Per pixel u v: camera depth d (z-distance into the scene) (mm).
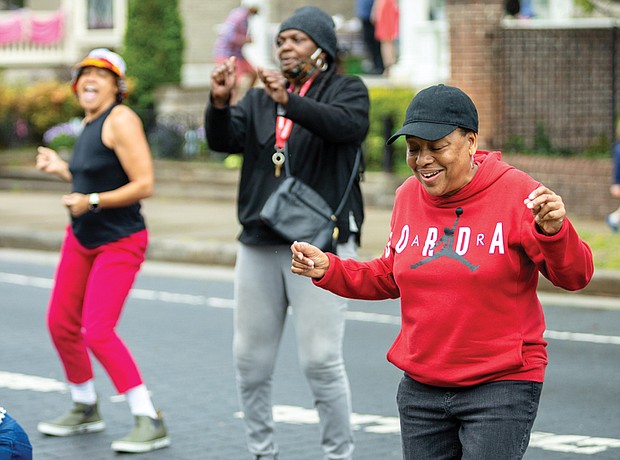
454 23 20844
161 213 21328
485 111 20812
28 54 33531
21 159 27281
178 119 25969
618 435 8555
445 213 5070
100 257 8219
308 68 7172
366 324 12820
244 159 7266
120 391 8234
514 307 4984
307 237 6922
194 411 9289
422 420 5145
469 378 4977
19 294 14836
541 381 5039
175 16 28219
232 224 19812
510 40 21016
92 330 8141
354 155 7195
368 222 19516
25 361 11008
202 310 13727
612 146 19609
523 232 4930
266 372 7230
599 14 25297
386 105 23141
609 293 14508
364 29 26312
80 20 33188
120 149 8211
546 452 8133
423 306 5062
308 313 7023
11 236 19297
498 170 5043
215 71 7012
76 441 8492
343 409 7129
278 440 8430
